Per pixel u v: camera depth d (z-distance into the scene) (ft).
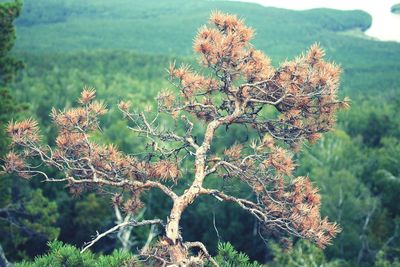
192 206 115.03
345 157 136.36
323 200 103.81
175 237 15.74
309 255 74.64
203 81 19.51
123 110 19.26
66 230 115.75
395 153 116.88
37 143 17.94
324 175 109.70
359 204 105.19
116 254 17.31
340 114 194.80
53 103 202.18
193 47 17.93
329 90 17.15
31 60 360.89
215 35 18.07
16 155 17.58
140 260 16.70
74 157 18.06
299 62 17.46
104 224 110.73
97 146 18.33
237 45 17.85
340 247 100.22
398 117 199.41
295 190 17.66
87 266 18.17
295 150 18.97
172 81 19.57
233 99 18.53
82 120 18.17
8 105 62.90
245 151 20.51
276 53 583.99
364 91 337.72
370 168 130.62
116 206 19.19
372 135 187.01
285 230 16.81
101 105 18.37
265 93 17.62
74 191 18.11
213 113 19.86
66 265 17.98
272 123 18.62
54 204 81.25
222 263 18.38
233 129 88.28
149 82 306.96
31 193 81.61
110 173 17.80
